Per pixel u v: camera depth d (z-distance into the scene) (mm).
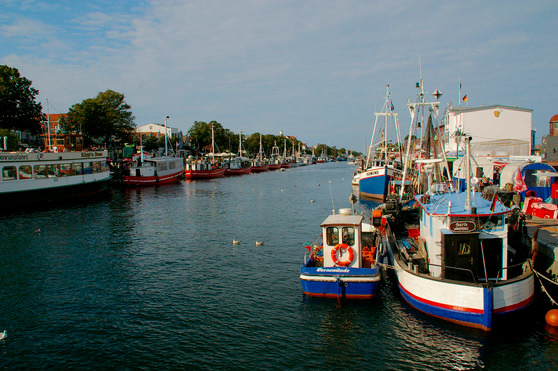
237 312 17594
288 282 21266
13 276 22797
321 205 51125
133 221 40000
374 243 23906
